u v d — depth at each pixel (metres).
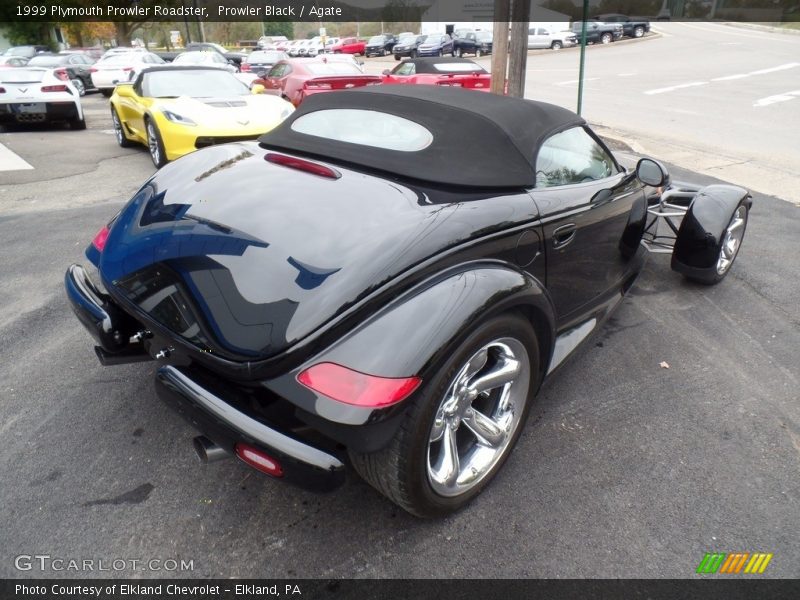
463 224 2.04
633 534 2.11
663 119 11.45
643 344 3.44
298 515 2.15
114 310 2.29
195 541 2.04
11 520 2.09
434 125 2.47
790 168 7.62
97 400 2.77
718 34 36.91
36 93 10.17
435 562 1.97
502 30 8.61
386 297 1.79
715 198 3.99
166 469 2.35
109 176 7.19
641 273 4.47
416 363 1.70
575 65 24.53
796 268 4.54
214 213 2.14
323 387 1.68
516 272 2.12
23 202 5.99
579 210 2.57
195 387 1.84
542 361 2.46
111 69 17.62
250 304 1.80
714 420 2.76
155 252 2.10
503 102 2.67
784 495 2.31
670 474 2.41
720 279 4.20
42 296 3.82
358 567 1.95
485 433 2.18
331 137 2.64
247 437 1.70
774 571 1.98
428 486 1.94
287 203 2.12
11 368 3.01
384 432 1.71
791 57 23.45
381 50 42.97
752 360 3.29
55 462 2.37
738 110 12.40
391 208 2.06
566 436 2.62
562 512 2.20
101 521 2.10
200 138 6.72
